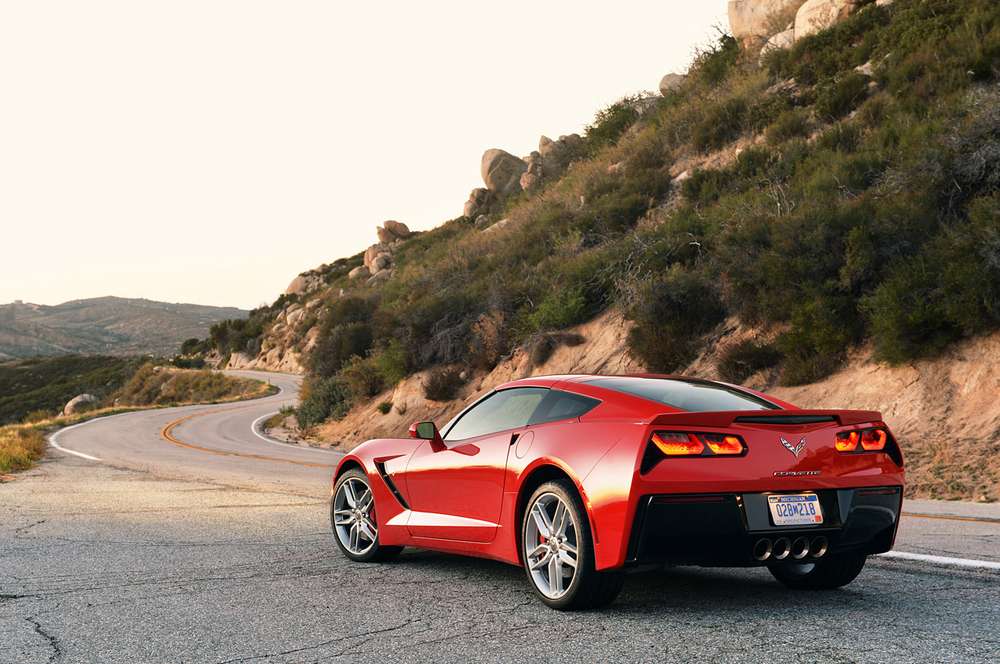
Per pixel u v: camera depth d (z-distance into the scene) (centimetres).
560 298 2509
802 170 2272
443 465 565
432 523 572
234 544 728
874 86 2588
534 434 501
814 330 1656
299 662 376
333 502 671
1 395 13462
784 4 3544
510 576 570
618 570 431
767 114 2920
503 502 512
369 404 3169
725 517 426
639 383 505
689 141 3300
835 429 459
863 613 449
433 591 524
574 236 3047
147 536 779
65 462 2000
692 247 2289
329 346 4012
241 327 12925
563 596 457
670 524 421
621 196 3194
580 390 504
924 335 1479
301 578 574
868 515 462
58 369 14412
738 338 1900
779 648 380
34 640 419
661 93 4328
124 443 2911
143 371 10594
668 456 424
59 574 596
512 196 5891
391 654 386
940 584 526
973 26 2355
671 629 418
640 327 2077
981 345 1426
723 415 431
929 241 1558
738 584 537
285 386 7881
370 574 587
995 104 1670
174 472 1669
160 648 402
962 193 1644
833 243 1708
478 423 570
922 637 396
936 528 782
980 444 1262
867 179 1989
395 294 4225
